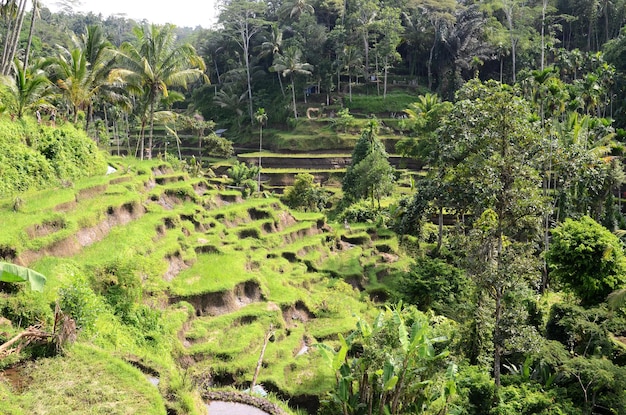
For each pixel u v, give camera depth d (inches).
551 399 793.6
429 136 1600.6
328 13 3479.3
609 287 999.6
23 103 1134.4
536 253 1378.0
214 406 597.6
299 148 2785.4
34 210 826.2
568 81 2721.5
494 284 807.7
